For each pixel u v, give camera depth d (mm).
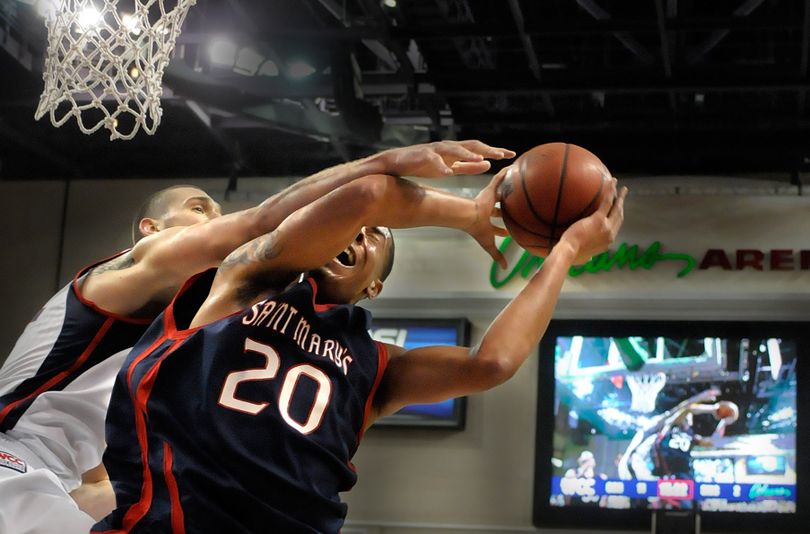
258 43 6895
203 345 1813
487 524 8148
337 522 1859
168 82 6961
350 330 1975
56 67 3732
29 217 9281
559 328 8297
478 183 8406
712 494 7770
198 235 2277
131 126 8344
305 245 1869
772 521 7645
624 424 8031
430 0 6402
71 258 9156
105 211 9219
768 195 8297
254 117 7348
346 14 6688
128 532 1765
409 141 8156
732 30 6512
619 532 7887
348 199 1847
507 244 8539
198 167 9055
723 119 7598
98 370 2645
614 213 2195
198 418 1762
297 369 1843
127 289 2537
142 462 1797
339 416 1868
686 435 7910
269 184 8977
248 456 1745
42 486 2322
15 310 9117
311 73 7246
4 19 6730
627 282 8305
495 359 1932
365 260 2041
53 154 8820
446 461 8328
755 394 7918
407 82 7242
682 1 6570
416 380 2004
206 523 1729
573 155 2230
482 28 6555
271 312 1844
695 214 8375
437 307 8531
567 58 7504
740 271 8211
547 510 7980
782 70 6820
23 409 2607
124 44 3814
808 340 7973
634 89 7023
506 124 7785
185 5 4027
